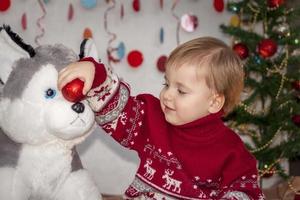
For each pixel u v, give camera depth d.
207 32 2.62
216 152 1.13
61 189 1.32
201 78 1.09
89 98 1.15
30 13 2.42
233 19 2.48
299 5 2.59
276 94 2.38
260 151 2.43
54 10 2.44
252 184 1.12
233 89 1.15
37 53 1.29
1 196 1.25
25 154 1.29
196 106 1.10
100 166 2.55
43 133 1.25
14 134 1.26
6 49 1.25
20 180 1.28
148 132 1.18
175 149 1.15
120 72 2.53
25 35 2.43
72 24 2.46
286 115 2.38
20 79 1.24
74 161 1.37
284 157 2.45
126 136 1.17
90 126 1.27
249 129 2.55
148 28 2.54
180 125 1.14
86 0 2.34
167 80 1.13
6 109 1.24
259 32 2.65
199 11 2.60
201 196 1.15
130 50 2.53
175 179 1.15
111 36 2.50
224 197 1.11
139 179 1.18
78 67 1.07
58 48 1.32
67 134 1.24
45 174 1.29
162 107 1.14
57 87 1.22
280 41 2.30
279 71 2.33
